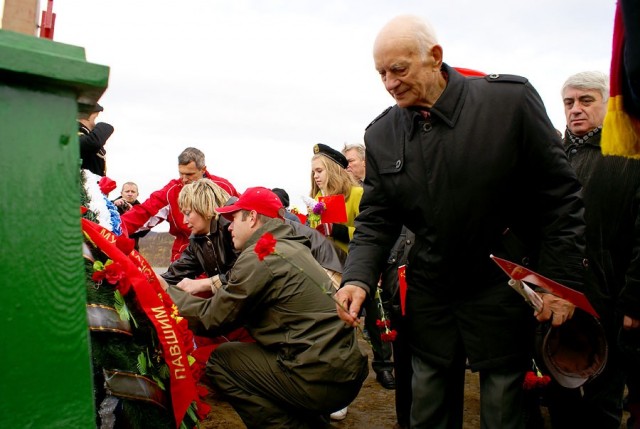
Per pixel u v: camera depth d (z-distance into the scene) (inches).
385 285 135.9
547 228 82.4
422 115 83.3
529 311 84.7
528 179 82.9
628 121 58.5
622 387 108.6
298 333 104.0
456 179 80.9
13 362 36.1
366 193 93.0
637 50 52.2
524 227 87.2
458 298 86.0
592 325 83.0
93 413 38.8
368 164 92.0
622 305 93.5
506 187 81.2
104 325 68.9
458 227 82.0
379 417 148.6
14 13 47.7
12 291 36.4
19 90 37.3
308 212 169.5
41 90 38.1
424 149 82.7
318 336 103.3
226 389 107.7
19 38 37.0
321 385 102.4
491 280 84.8
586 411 106.6
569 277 80.1
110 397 73.4
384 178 88.0
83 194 96.7
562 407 108.3
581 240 81.0
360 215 94.0
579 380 80.8
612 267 104.4
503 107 80.6
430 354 89.2
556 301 78.2
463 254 83.4
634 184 102.5
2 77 36.7
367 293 87.9
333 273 142.5
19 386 36.2
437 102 81.1
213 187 138.9
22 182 37.2
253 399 105.8
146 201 192.2
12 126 37.0
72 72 38.1
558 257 80.5
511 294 84.0
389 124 89.0
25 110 37.5
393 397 165.2
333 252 145.7
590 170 107.3
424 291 88.8
